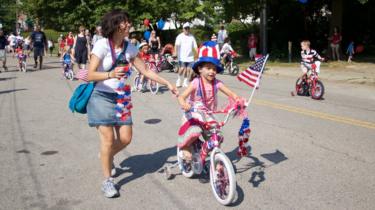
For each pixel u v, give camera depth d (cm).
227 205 443
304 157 607
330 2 2838
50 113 930
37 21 3975
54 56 3206
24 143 687
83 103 457
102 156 468
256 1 2322
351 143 680
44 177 530
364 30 2925
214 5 2527
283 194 473
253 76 462
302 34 2962
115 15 443
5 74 1773
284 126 800
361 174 536
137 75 1259
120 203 452
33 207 443
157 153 630
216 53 454
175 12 3816
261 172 545
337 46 2425
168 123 825
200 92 466
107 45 447
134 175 538
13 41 3067
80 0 3594
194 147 493
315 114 917
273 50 2698
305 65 1174
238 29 3469
